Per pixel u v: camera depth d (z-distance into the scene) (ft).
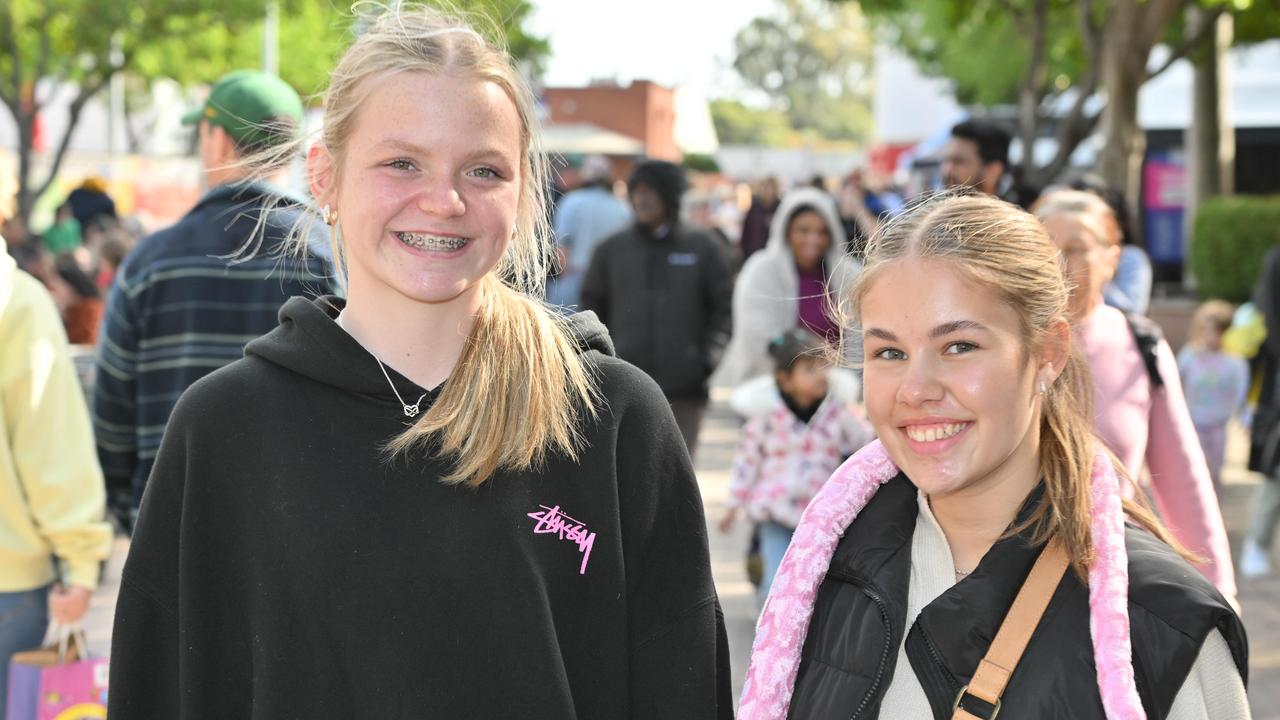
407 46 7.02
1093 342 11.04
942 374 6.66
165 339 11.85
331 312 7.51
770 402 19.12
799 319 21.83
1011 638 6.46
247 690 7.01
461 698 6.80
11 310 10.94
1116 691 6.07
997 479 6.88
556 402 7.14
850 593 7.11
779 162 201.05
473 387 6.99
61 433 11.15
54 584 11.56
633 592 7.42
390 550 6.84
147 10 74.28
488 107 6.99
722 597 22.09
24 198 82.99
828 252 22.06
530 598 6.92
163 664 7.06
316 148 7.36
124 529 12.71
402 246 6.98
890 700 6.83
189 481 6.94
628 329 22.63
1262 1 59.72
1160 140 75.97
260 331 11.84
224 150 12.06
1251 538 23.56
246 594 6.95
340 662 6.80
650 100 134.82
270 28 78.84
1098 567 6.39
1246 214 54.65
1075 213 11.19
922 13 81.82
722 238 33.30
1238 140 76.84
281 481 6.89
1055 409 6.89
